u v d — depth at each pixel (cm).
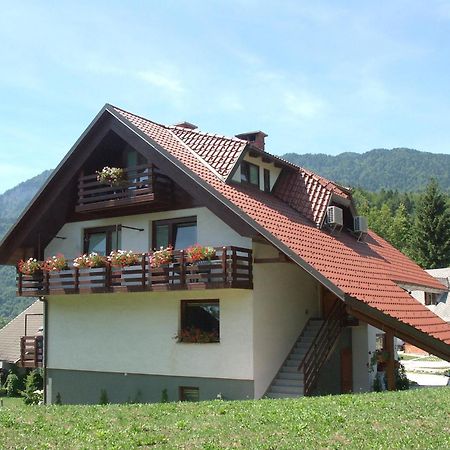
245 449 809
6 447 859
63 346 2017
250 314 1628
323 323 1888
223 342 1664
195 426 966
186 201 1792
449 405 1072
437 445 802
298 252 1521
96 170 1986
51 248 2123
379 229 8444
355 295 1476
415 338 1515
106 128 1841
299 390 1642
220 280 1644
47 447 855
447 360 1507
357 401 1134
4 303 10975
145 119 2034
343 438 848
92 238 2036
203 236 1748
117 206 1817
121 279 1753
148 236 1867
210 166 1798
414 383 2562
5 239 2048
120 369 1862
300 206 2000
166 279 1652
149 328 1814
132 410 1140
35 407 1230
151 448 840
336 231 2105
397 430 884
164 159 1702
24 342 2188
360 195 11894
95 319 1945
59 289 1898
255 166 1948
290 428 913
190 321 1758
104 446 852
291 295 1859
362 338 2111
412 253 6769
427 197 6681
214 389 1666
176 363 1742
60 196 1984
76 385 1964
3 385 3400
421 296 5375
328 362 1947
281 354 1758
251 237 1586
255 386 1611
